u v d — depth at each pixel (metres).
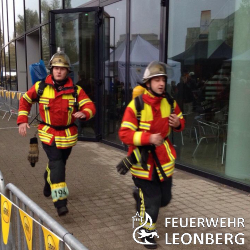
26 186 5.27
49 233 1.89
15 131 10.59
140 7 6.98
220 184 5.36
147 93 3.15
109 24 8.00
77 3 9.46
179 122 3.26
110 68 8.09
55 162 3.99
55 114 3.97
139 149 3.21
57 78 3.95
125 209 4.39
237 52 5.24
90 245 3.45
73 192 5.04
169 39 6.39
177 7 6.19
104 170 6.20
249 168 5.19
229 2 5.32
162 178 3.19
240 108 5.25
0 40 20.53
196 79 5.96
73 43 8.67
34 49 14.45
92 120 8.74
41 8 12.09
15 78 17.06
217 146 5.64
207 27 5.69
